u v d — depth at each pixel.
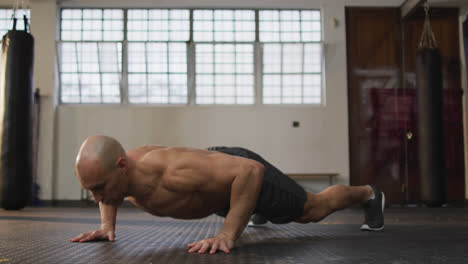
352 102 9.64
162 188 1.83
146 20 9.84
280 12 9.91
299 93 9.76
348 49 9.74
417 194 9.40
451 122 9.54
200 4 9.73
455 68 9.66
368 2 9.70
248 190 1.86
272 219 2.34
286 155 9.43
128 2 9.66
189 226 3.47
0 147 5.96
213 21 9.88
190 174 1.80
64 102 9.63
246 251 1.81
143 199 1.87
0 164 5.93
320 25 9.89
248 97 9.76
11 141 5.94
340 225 3.46
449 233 2.72
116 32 9.80
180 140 9.44
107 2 9.65
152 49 9.64
